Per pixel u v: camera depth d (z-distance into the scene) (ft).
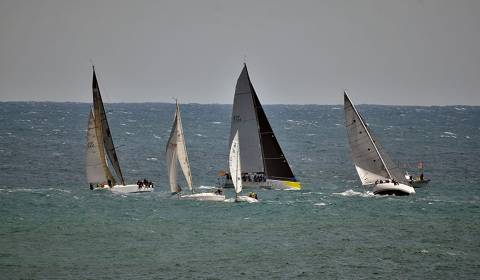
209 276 625.41
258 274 632.79
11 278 613.11
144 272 632.79
